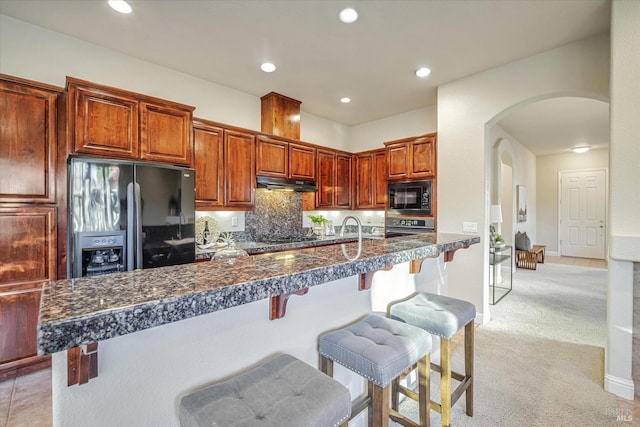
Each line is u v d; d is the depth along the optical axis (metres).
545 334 2.98
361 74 3.36
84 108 2.31
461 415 1.83
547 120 4.89
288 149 4.00
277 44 2.75
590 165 7.35
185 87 3.34
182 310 0.75
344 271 1.16
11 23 2.38
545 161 7.98
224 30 2.54
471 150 3.32
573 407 1.90
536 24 2.45
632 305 1.97
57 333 0.59
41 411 1.85
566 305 3.86
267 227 4.06
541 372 2.30
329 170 4.57
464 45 2.76
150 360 0.92
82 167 2.12
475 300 3.27
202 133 3.15
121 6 2.22
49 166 2.31
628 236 1.92
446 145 3.51
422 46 2.78
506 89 3.09
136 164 2.32
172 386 0.96
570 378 2.22
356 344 1.27
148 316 0.70
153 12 2.29
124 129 2.49
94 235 2.14
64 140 2.38
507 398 1.99
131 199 2.27
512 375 2.26
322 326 1.47
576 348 2.69
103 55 2.80
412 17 2.36
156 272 1.00
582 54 2.67
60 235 2.38
